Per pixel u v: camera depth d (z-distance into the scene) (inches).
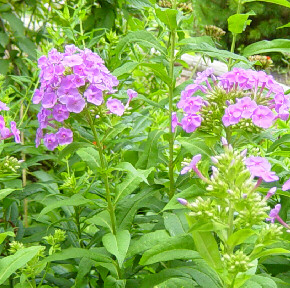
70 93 24.7
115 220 28.4
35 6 55.3
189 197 23.9
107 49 40.8
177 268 26.5
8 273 23.2
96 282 32.8
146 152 30.6
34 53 51.6
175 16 29.7
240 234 21.2
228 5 114.9
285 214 28.7
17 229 34.6
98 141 26.8
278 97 25.6
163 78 30.2
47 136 26.1
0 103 27.8
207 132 26.9
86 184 31.6
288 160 34.4
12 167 29.1
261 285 23.2
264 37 120.2
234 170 21.5
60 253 26.5
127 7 52.6
